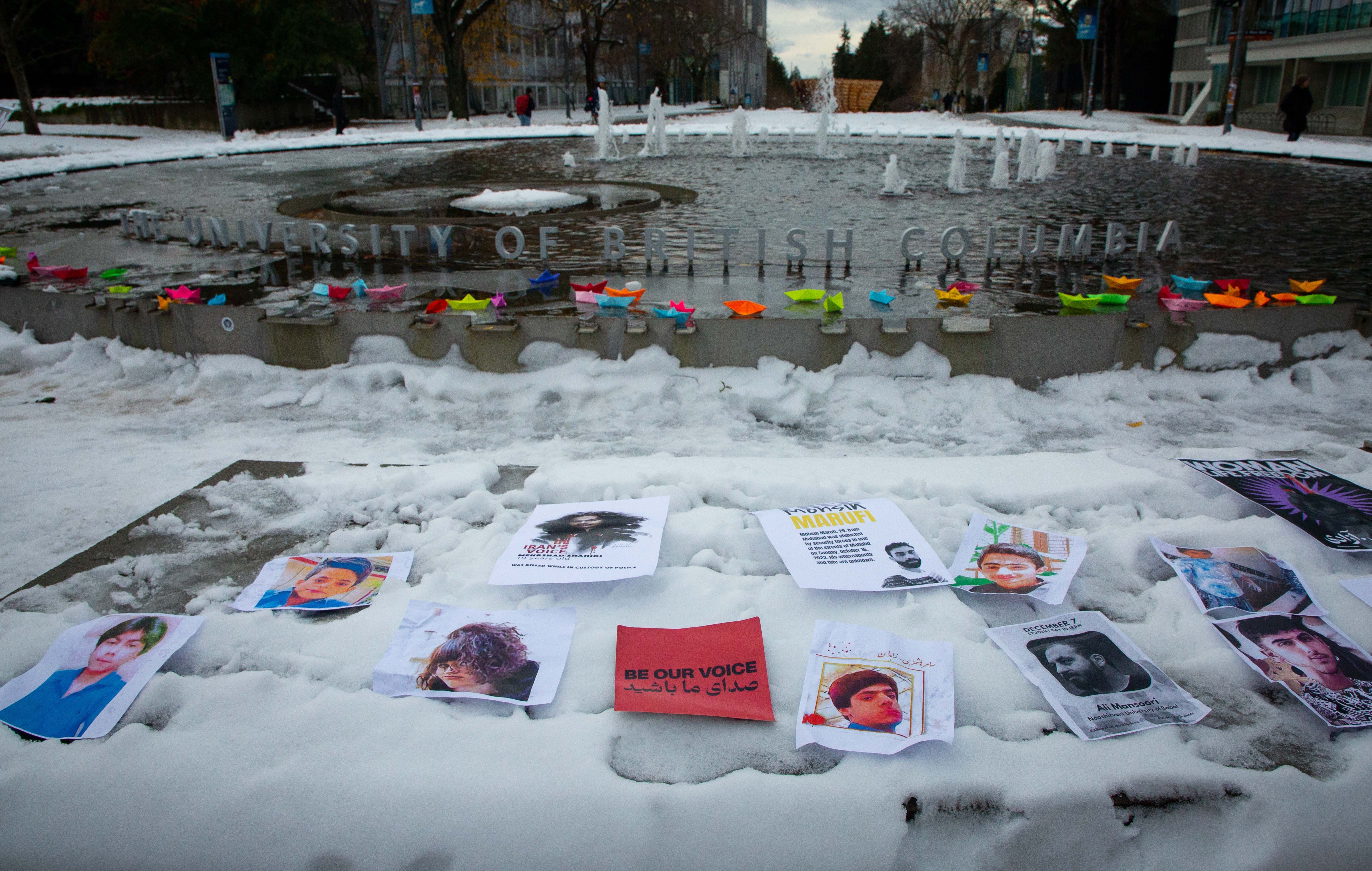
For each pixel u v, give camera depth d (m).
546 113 50.91
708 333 4.64
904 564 2.78
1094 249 8.63
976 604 2.64
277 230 9.89
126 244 9.12
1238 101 33.78
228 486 3.46
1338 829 1.87
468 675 2.30
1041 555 2.84
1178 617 2.54
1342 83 29.41
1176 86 42.34
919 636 2.45
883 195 13.19
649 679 2.27
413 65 43.75
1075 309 5.40
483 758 2.01
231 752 2.04
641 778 1.95
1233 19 25.30
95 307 5.26
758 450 4.03
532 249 8.66
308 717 2.13
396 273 7.57
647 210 11.48
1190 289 6.33
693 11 50.53
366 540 3.03
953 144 24.05
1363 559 2.86
